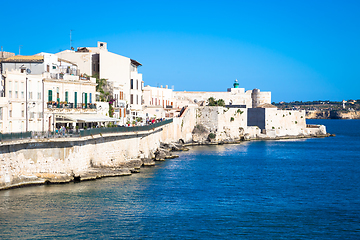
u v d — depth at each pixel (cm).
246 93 17250
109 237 4097
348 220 4772
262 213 4959
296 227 4528
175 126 11488
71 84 6975
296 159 9600
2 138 4816
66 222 4378
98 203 4991
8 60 6975
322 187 6419
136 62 11006
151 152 8669
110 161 6762
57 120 6488
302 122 15838
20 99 5844
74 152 5772
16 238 3978
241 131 13612
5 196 4934
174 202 5259
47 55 7050
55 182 5519
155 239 4109
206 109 12625
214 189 6044
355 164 8925
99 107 7794
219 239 4159
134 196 5384
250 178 7000
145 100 12700
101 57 9369
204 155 9769
